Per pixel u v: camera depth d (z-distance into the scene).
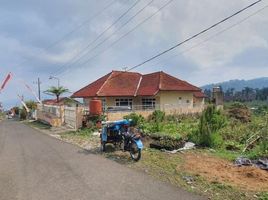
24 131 28.31
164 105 35.22
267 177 8.94
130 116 22.66
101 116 24.91
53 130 27.44
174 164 10.72
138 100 38.81
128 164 10.94
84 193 7.75
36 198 7.54
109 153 13.32
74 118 26.84
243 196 7.20
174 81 39.72
